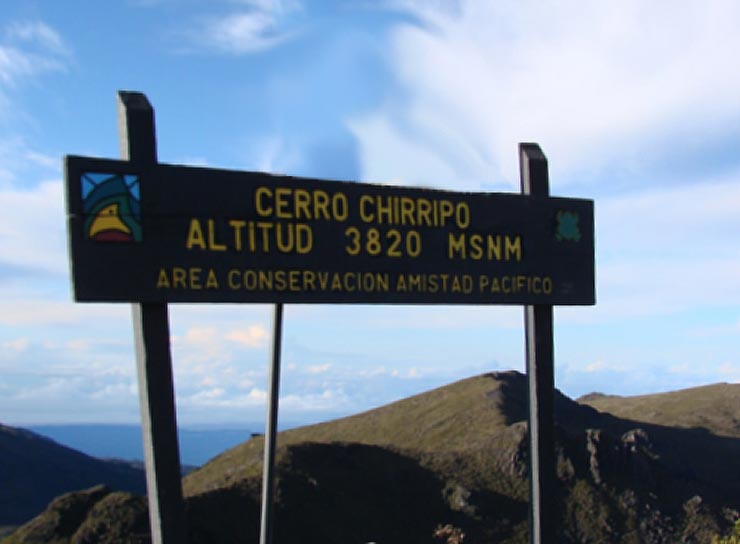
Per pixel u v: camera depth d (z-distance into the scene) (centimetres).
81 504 6088
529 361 1132
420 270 1012
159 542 860
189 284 883
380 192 991
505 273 1070
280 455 7881
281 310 955
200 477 10419
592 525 8212
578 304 1120
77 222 835
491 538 7612
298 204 942
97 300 841
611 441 9406
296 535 6562
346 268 966
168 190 876
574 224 1120
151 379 867
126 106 866
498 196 1070
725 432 13325
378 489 7988
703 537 8462
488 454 9125
